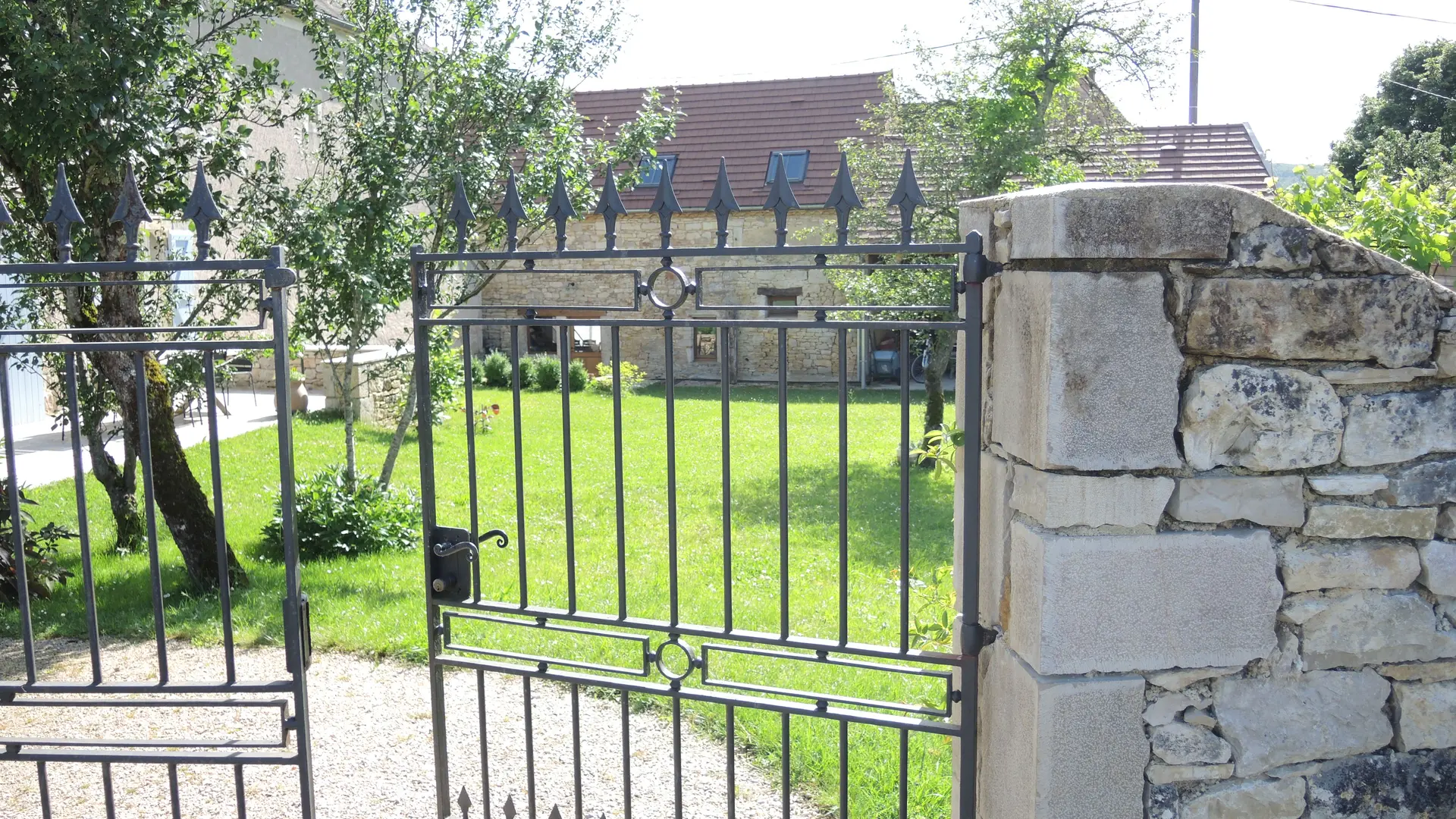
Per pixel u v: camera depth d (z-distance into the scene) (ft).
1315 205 12.90
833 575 22.77
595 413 52.60
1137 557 7.72
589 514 29.53
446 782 10.55
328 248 22.40
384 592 21.75
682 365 67.67
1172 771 7.95
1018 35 33.78
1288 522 7.84
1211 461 7.75
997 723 8.71
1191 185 7.41
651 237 65.82
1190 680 7.91
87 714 15.88
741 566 23.68
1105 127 36.86
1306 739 8.00
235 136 22.07
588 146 28.81
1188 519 7.79
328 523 25.38
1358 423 7.78
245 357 26.48
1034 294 7.79
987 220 9.00
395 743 14.71
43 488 31.50
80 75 17.58
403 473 35.60
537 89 26.45
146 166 19.69
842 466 8.89
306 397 48.85
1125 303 7.52
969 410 8.55
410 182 24.58
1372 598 7.95
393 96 25.34
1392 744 8.09
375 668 17.67
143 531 25.08
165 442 21.26
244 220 23.20
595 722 15.19
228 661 9.20
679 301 8.98
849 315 36.50
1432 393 7.79
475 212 25.76
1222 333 7.63
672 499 9.38
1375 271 7.64
